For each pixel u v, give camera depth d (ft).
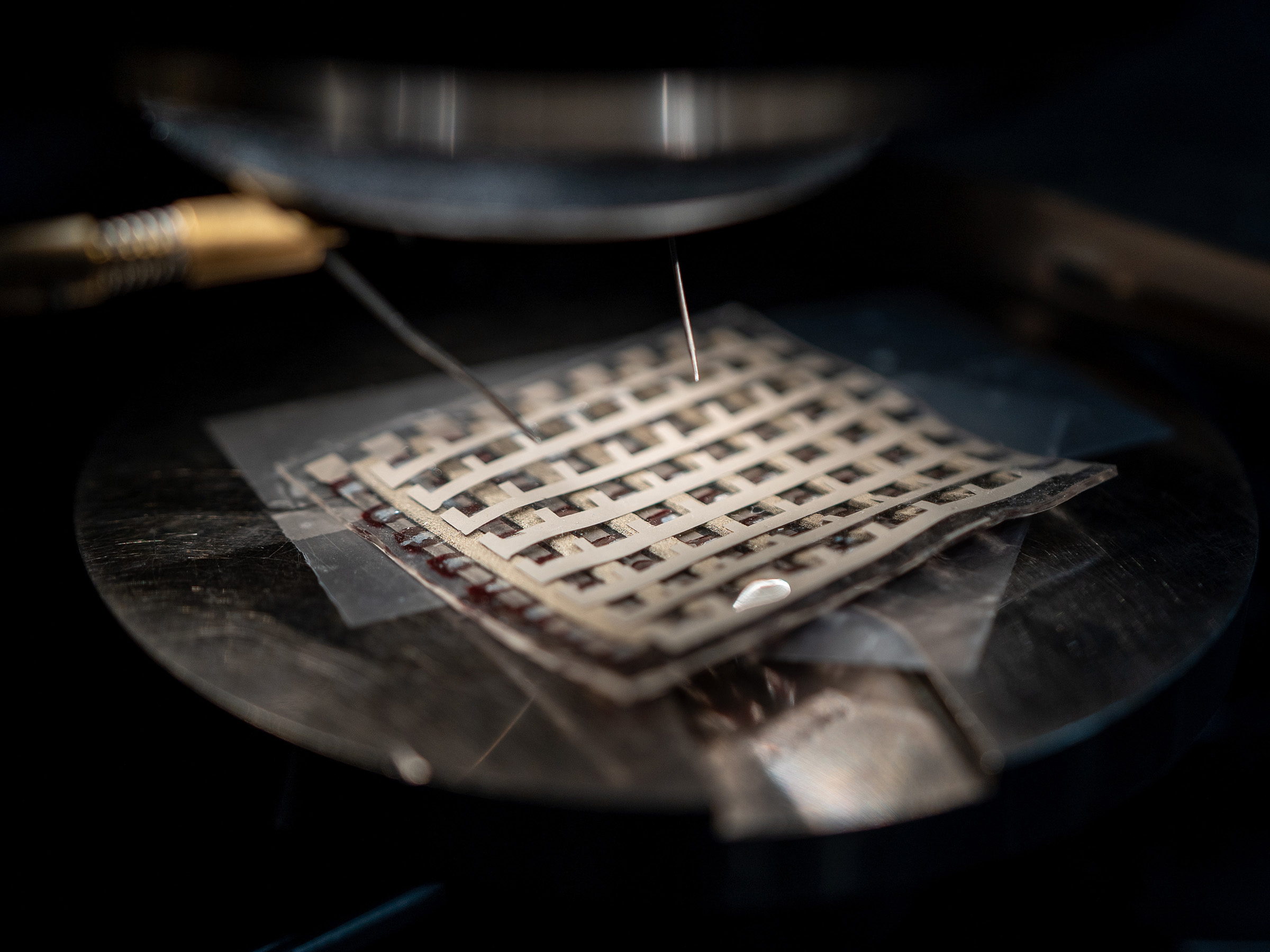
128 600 0.31
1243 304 0.39
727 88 0.31
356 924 0.32
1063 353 0.41
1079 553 0.32
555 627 0.30
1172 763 0.30
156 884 0.35
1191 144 0.45
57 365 0.46
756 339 0.41
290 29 0.31
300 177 0.35
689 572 0.31
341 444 0.36
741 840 0.27
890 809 0.27
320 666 0.30
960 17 0.32
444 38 0.30
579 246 0.49
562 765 0.28
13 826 0.36
